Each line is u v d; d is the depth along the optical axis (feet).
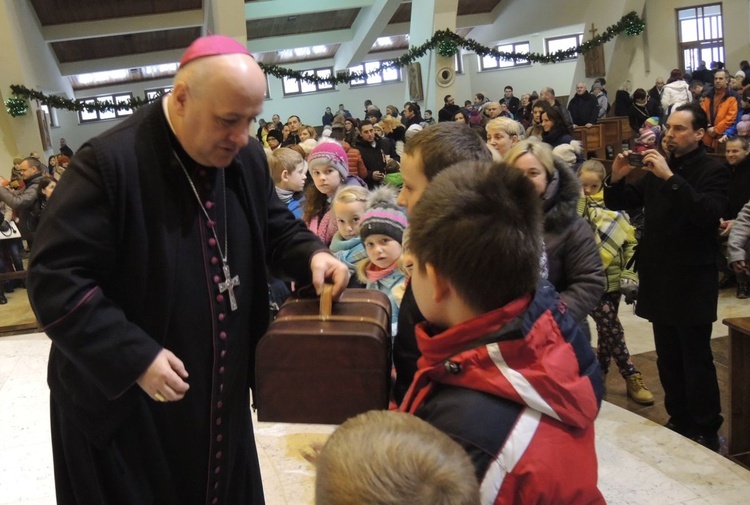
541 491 2.74
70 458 4.27
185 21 46.60
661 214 8.56
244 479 4.92
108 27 45.88
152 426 4.23
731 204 14.01
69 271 3.72
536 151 6.37
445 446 2.27
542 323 2.95
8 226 20.42
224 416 4.46
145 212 3.97
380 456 2.15
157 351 3.80
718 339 12.93
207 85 3.73
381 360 4.04
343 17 51.78
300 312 4.41
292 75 38.99
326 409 4.13
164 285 4.05
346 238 8.50
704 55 43.73
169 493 4.35
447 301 3.07
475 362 2.90
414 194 4.67
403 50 61.52
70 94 55.47
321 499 2.18
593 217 10.34
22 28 39.17
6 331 14.85
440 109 38.01
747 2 42.16
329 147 10.34
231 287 4.35
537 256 3.00
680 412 9.30
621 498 7.33
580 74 44.62
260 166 4.68
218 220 4.30
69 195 3.79
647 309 8.93
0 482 8.48
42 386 11.35
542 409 2.85
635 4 40.27
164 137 4.02
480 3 53.62
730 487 7.43
